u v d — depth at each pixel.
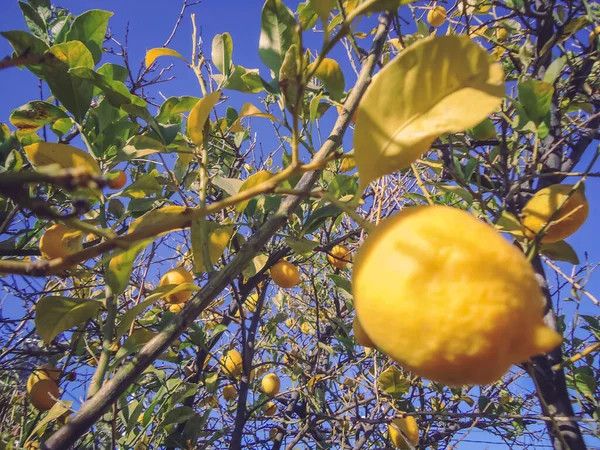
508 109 0.69
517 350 0.24
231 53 0.61
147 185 0.54
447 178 0.75
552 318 0.57
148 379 1.00
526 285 0.24
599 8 0.82
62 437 0.30
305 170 0.25
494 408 0.97
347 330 1.03
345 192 0.74
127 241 0.21
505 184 0.53
